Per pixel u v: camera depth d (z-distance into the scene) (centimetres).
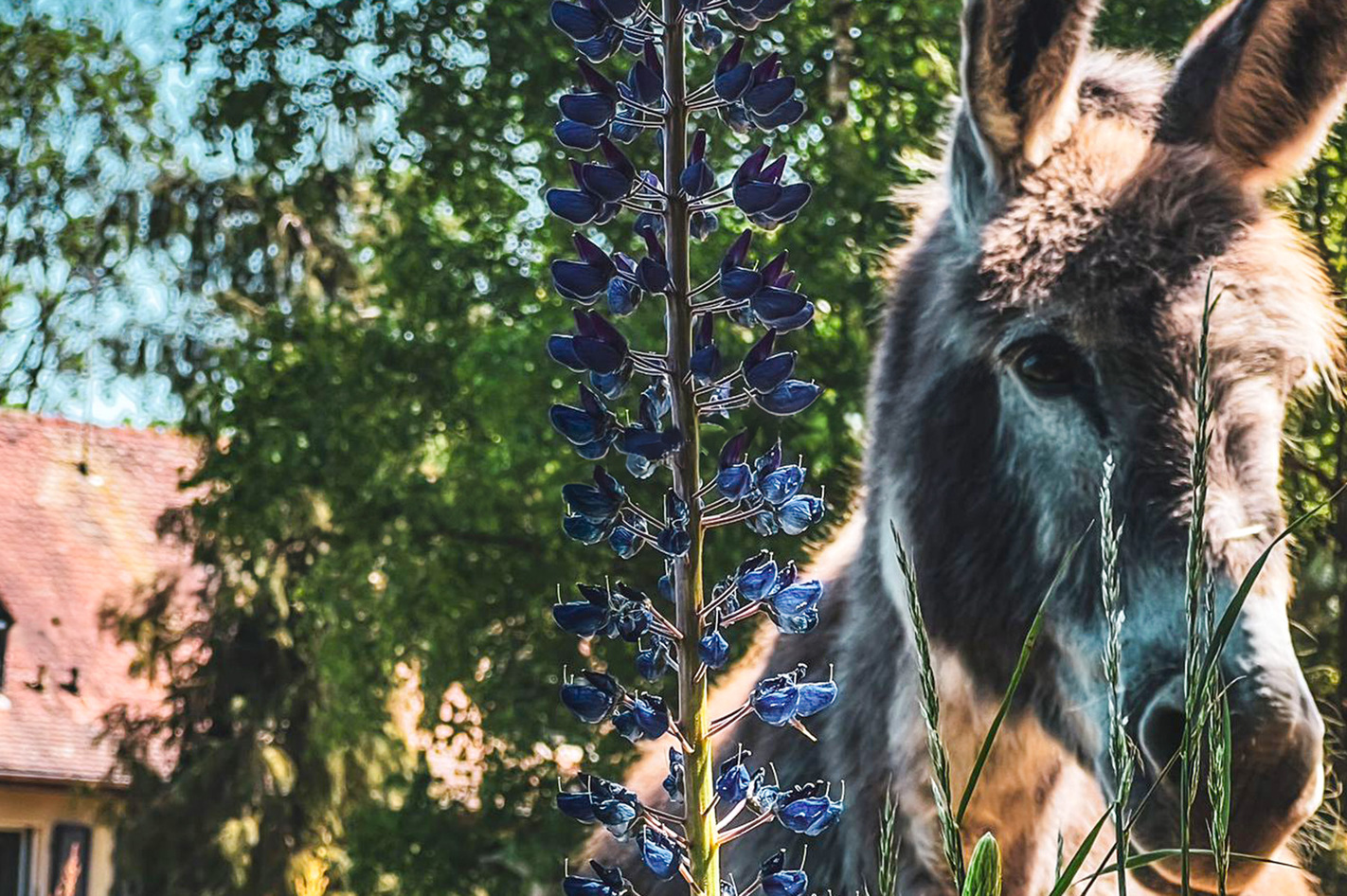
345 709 1706
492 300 1455
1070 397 297
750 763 358
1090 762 295
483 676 1482
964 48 317
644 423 180
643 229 185
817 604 176
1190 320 294
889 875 156
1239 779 267
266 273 1978
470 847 1497
